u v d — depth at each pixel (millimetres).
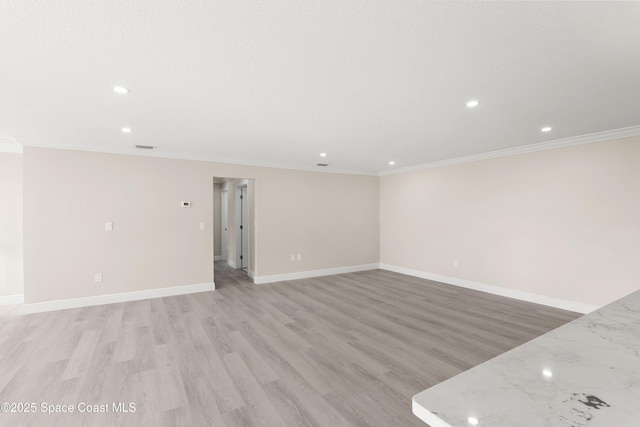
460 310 4008
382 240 7105
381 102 2617
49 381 2324
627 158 3436
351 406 2029
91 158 4262
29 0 1308
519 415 676
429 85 2273
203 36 1626
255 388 2238
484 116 3004
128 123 3209
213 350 2855
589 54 1828
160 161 4727
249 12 1423
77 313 3908
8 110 2783
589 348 1021
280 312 3971
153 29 1555
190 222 4949
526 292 4375
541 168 4184
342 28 1562
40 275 3959
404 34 1620
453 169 5418
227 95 2453
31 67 1956
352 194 6762
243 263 7121
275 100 2566
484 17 1470
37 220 3951
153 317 3770
